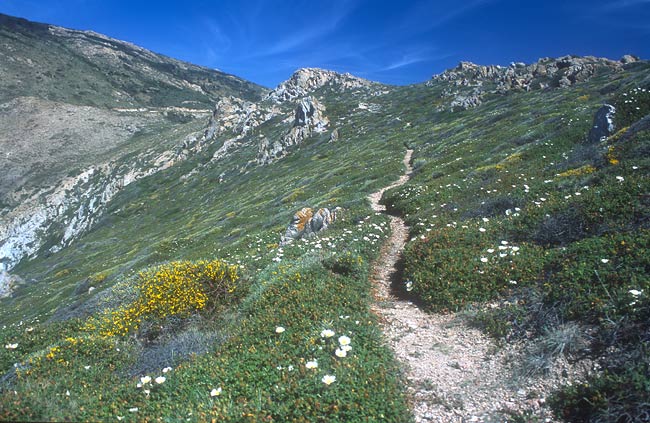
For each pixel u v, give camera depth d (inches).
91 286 1470.2
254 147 4126.5
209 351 316.8
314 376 238.2
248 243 1038.4
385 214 941.8
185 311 398.6
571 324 277.3
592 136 1001.5
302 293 378.6
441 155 1579.7
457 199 831.1
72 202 4672.7
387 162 1865.2
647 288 263.3
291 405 219.0
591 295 283.3
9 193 5078.7
